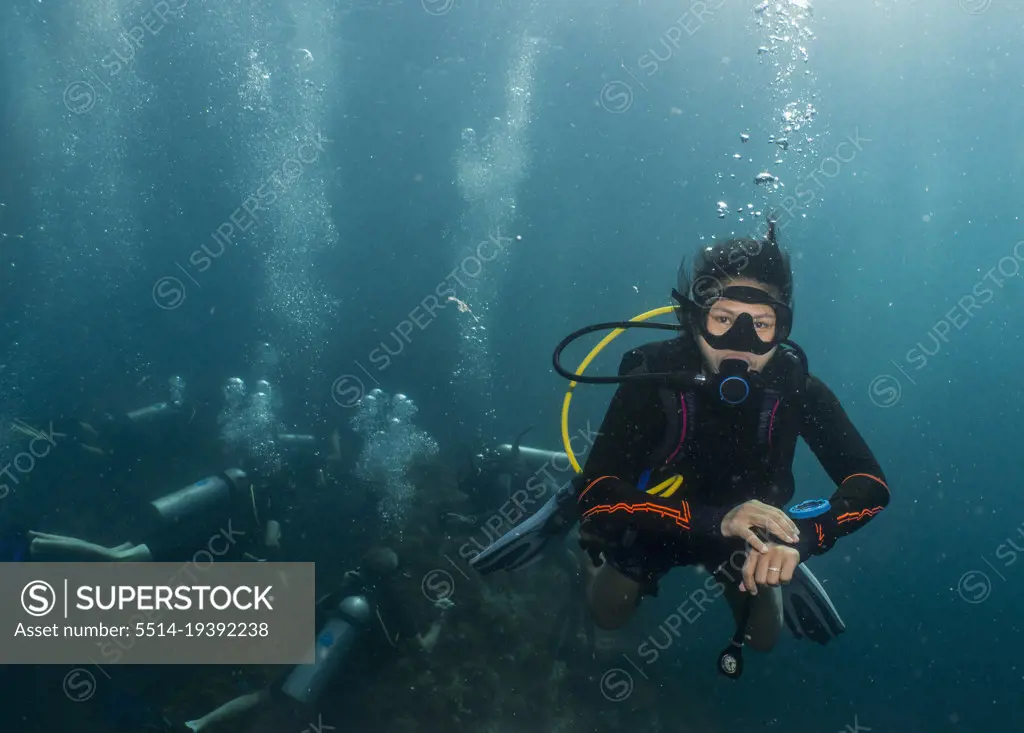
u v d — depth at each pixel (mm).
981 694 6328
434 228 25156
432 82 26141
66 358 14055
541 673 5395
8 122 18641
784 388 2117
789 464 2199
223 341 16312
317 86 24109
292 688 4684
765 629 2979
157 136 20281
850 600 8234
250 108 21234
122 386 12477
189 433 8109
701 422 2109
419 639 5270
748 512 1794
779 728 5648
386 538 6305
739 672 1959
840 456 2133
